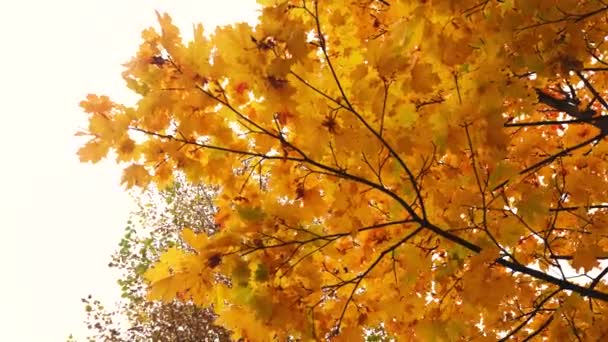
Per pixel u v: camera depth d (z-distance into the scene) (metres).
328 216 2.73
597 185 2.82
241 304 2.67
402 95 2.46
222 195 2.81
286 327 2.69
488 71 2.41
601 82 3.44
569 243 3.02
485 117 2.38
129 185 2.67
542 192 2.57
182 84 2.48
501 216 2.60
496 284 2.62
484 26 2.41
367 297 2.96
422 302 2.97
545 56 2.41
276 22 2.39
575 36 2.38
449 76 2.49
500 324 3.11
